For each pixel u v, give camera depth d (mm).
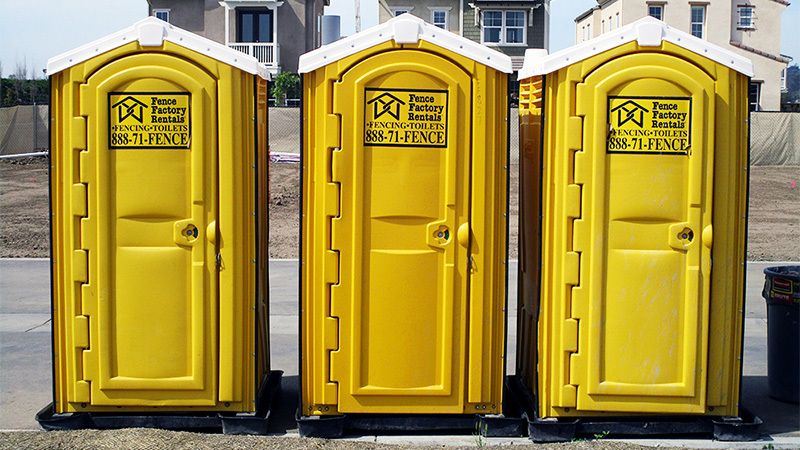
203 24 33250
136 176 4688
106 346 4773
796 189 20641
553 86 4691
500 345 4812
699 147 4648
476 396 4812
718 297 4789
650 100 4633
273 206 16625
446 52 4613
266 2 32656
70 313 4785
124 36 4637
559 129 4688
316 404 4809
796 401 5734
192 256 4738
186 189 4707
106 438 4582
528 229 5340
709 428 4895
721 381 4840
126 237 4730
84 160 4680
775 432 5117
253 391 4859
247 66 4660
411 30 4594
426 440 4797
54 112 4699
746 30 39125
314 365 4781
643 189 4660
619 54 4641
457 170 4668
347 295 4703
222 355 4797
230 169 4699
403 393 4746
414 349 4727
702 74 4637
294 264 11336
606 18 41562
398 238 4688
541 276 4785
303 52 33250
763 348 7336
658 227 4707
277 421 5246
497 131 4680
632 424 4848
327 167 4645
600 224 4684
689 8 38438
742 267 4812
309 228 4707
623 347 4742
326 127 4613
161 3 33156
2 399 5785
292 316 8438
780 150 26062
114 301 4766
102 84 4641
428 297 4711
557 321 4773
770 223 15758
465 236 4684
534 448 4523
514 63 33906
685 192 4691
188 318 4773
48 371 6512
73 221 4727
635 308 4723
